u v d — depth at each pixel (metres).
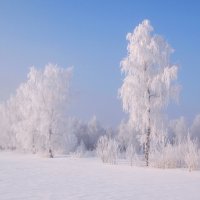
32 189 17.38
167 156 30.98
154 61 34.50
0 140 75.50
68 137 59.44
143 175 24.64
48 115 52.25
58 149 55.78
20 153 63.69
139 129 35.19
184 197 15.26
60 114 52.66
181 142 34.19
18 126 60.38
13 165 33.84
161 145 33.12
